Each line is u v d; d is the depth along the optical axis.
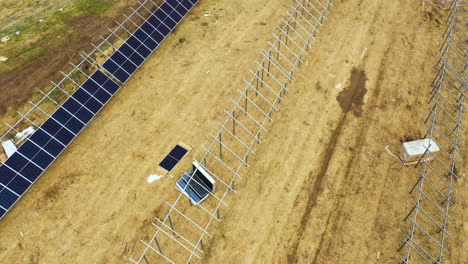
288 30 32.25
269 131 25.08
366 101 27.03
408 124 25.75
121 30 32.00
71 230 20.16
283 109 26.39
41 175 22.27
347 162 23.58
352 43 31.31
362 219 21.03
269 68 28.48
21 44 30.25
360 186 22.44
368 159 23.75
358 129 25.34
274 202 21.61
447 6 35.06
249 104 26.55
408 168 23.44
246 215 21.03
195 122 25.39
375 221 20.97
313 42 31.33
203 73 28.55
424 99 27.38
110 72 25.98
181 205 21.33
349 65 29.52
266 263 19.30
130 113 25.75
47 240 19.77
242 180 22.55
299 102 26.83
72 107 23.44
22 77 27.81
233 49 30.48
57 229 20.17
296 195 21.95
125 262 19.12
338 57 30.11
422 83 28.42
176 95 26.98
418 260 19.66
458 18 33.94
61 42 30.50
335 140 24.69
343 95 27.38
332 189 22.27
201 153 23.77
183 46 30.56
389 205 21.66
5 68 28.38
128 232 20.17
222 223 20.69
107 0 34.84
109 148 23.78
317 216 21.09
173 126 25.12
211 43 30.89
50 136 22.08
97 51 29.89
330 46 31.00
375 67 29.44
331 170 23.14
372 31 32.44
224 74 28.52
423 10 34.72
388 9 34.66
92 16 33.06
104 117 25.41
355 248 19.94
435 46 31.42
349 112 26.31
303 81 28.22
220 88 27.53
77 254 19.31
